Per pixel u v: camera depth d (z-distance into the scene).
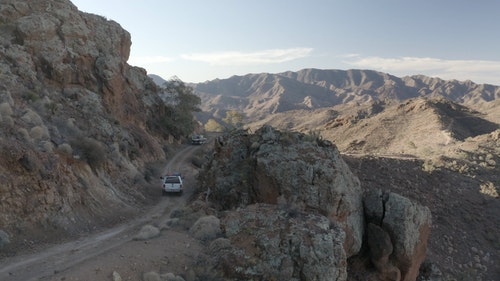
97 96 36.84
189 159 48.72
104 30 49.25
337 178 20.50
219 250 15.01
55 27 35.78
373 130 87.25
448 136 70.06
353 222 20.50
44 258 13.85
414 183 37.41
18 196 15.86
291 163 20.83
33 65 31.91
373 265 21.19
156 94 60.25
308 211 19.64
